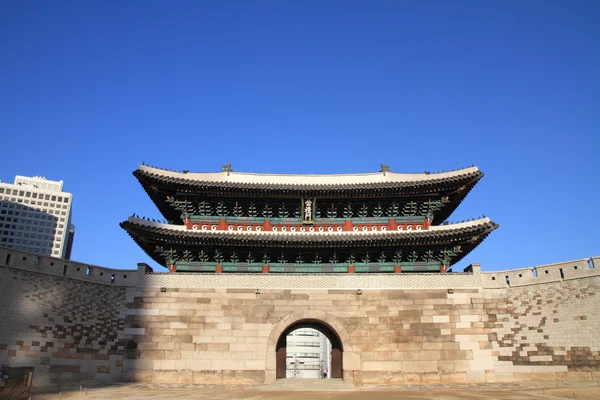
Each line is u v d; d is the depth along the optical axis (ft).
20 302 127.65
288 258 159.84
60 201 634.02
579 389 115.44
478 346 140.87
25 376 108.68
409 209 169.48
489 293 146.72
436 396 112.98
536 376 134.72
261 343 141.38
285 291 147.13
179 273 147.95
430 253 157.99
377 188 161.89
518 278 146.00
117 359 137.80
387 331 142.92
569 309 135.95
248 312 144.56
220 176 179.63
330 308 145.59
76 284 139.54
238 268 157.79
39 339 128.36
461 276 148.77
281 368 155.22
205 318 143.43
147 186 165.78
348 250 157.89
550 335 136.46
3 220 592.19
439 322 143.64
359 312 145.07
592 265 135.74
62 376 129.59
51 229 616.80
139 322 142.10
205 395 115.24
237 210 168.86
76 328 135.64
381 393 119.55
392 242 153.89
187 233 153.17
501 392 116.57
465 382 136.67
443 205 167.94
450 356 139.85
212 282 147.43
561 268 140.67
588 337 131.13
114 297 144.25
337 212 171.32
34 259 133.59
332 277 148.97
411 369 138.72
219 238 151.84
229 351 140.26
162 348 139.64
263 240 151.94
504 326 142.20
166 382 135.85
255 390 126.21
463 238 153.99
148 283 146.41
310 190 163.12
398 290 147.43
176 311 143.74
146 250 170.09
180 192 164.76
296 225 168.25
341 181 182.50
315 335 458.91
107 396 111.04
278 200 167.94
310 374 444.96
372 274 149.28
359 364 139.33
